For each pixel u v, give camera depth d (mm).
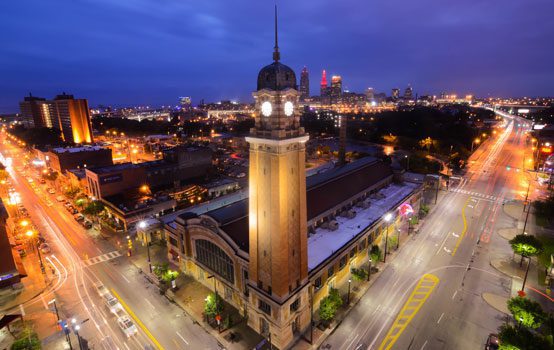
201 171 134375
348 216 74312
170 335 49719
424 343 47219
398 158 146875
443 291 59062
